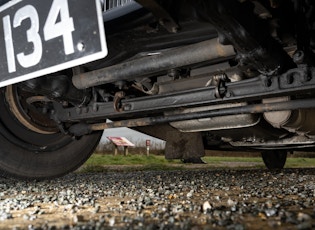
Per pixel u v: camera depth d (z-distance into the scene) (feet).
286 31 3.87
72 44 3.39
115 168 16.07
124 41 4.71
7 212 3.92
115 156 27.14
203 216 3.51
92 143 8.16
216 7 3.03
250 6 3.38
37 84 5.30
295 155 38.06
